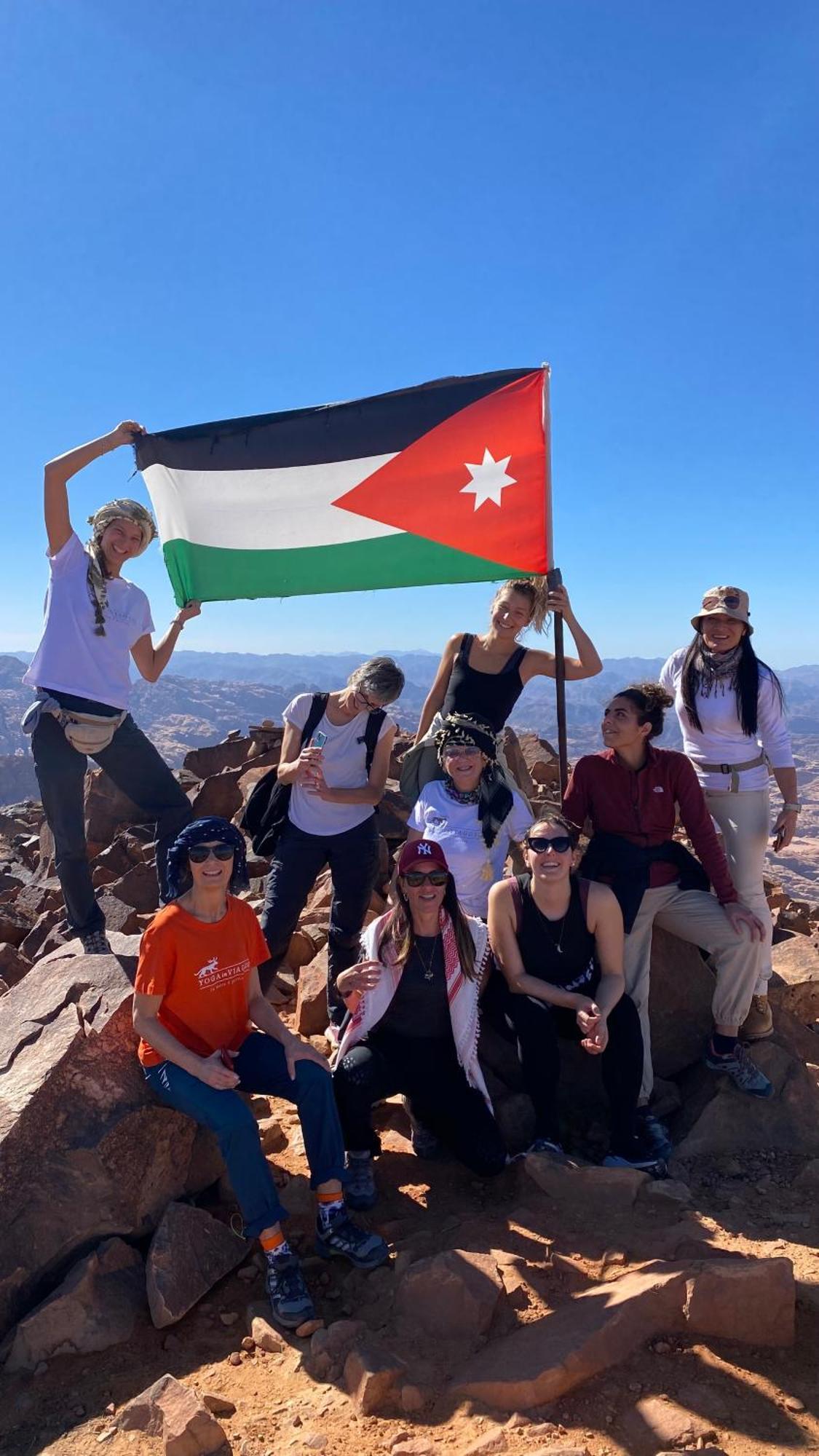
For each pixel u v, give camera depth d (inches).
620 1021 186.5
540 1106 184.1
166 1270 146.8
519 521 241.9
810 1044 220.8
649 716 197.6
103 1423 123.8
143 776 214.7
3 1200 148.5
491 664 228.1
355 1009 180.1
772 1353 128.1
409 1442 113.9
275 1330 140.3
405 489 248.5
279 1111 207.8
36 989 183.0
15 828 573.6
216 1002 163.9
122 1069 166.7
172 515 255.1
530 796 369.7
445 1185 181.8
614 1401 119.0
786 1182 177.2
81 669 200.8
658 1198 165.9
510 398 241.4
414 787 229.8
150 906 326.0
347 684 208.7
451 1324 135.0
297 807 211.3
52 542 202.7
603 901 187.8
